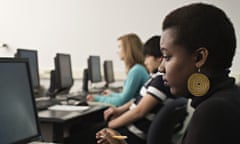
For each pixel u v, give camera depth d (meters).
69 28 4.86
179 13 0.79
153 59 2.22
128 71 2.94
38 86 2.89
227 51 0.77
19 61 1.43
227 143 0.69
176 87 0.80
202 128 0.70
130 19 4.52
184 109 1.87
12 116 1.32
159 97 2.10
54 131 2.12
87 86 4.03
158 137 1.86
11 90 1.35
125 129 2.25
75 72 4.78
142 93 2.32
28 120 1.42
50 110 2.38
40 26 5.01
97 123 2.76
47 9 4.96
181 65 0.78
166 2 4.32
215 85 0.78
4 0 5.16
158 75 2.14
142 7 4.45
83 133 2.76
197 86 0.77
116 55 4.63
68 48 4.87
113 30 4.62
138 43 2.92
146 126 2.18
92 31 4.74
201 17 0.76
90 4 4.73
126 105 2.61
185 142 0.75
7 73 1.35
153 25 4.40
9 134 1.29
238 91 0.79
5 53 5.18
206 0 4.05
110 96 3.06
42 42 5.00
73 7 4.82
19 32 5.11
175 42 0.78
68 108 2.49
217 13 0.77
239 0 3.91
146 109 2.14
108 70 4.41
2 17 5.19
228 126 0.70
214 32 0.75
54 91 3.16
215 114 0.71
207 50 0.76
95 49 4.73
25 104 1.42
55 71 3.15
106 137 1.11
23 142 1.35
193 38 0.76
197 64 0.77
